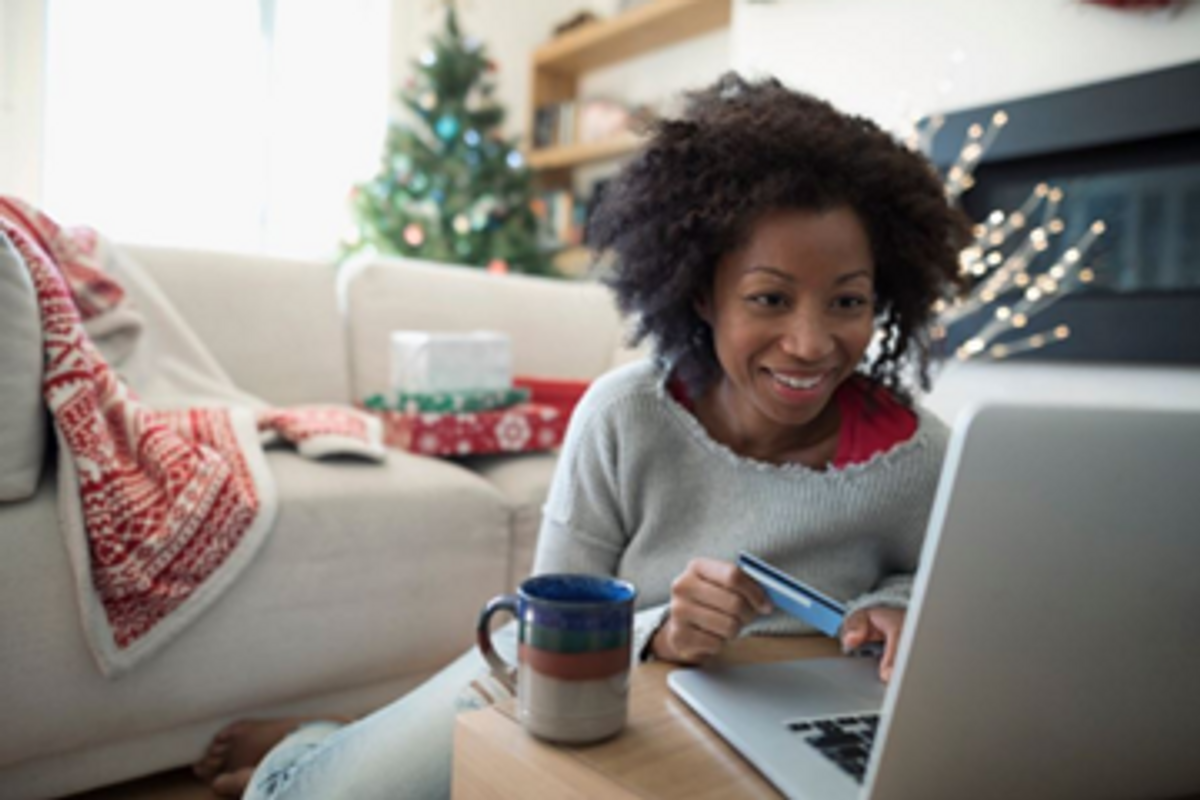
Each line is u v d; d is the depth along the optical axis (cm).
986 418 42
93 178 310
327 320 214
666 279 81
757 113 78
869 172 74
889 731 46
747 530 84
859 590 87
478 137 368
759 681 67
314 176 366
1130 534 46
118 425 130
